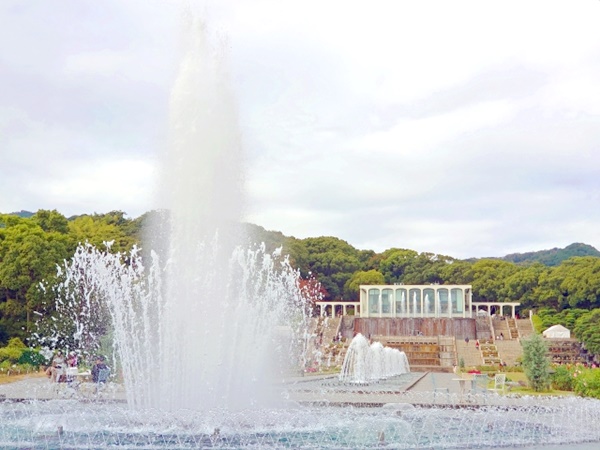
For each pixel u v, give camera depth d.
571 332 84.19
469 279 124.81
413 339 80.00
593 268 104.94
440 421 23.72
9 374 44.44
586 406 25.67
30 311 60.47
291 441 19.44
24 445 18.64
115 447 18.45
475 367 62.84
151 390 25.89
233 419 21.12
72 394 30.72
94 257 42.91
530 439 20.84
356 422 21.72
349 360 50.41
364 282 125.00
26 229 69.06
